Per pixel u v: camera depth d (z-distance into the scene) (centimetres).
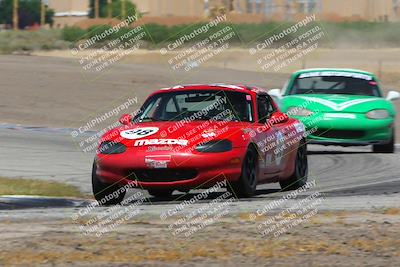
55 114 7806
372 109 5100
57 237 2402
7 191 3359
